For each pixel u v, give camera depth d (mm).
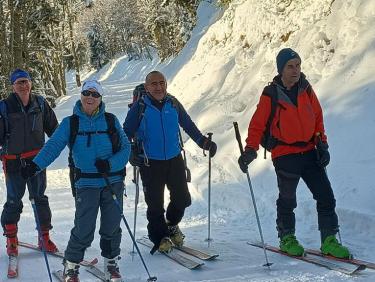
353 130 6945
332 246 4793
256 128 4875
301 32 9484
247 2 12406
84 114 4215
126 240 6043
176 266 4965
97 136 4207
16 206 5227
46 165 4133
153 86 5230
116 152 4281
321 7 9500
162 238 5336
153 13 44500
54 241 6109
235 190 7406
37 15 25766
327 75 8242
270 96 4824
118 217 4352
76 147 4211
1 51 22641
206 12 23859
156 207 5316
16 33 23875
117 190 4301
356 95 7426
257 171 7602
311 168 4949
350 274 4383
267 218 6516
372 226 5418
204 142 5457
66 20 54375
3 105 5102
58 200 8562
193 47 20375
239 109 9742
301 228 5992
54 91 37062
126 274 4770
